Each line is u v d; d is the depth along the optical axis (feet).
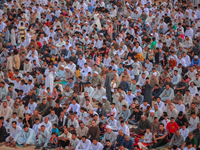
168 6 194.39
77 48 143.33
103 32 160.56
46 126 88.07
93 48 144.66
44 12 183.52
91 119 91.71
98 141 84.43
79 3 205.67
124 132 85.46
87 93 102.32
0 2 187.52
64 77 128.67
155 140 83.25
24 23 166.71
